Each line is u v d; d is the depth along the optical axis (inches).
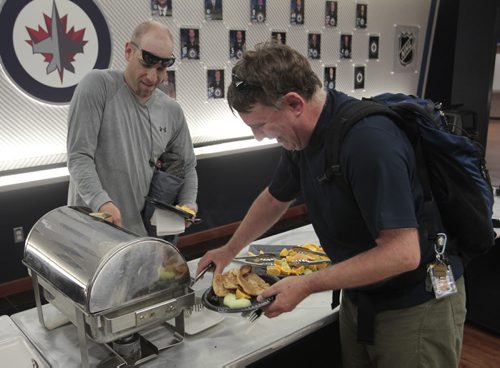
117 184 78.4
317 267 65.1
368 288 48.2
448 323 47.3
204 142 167.9
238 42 168.2
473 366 101.6
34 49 123.5
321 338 60.2
